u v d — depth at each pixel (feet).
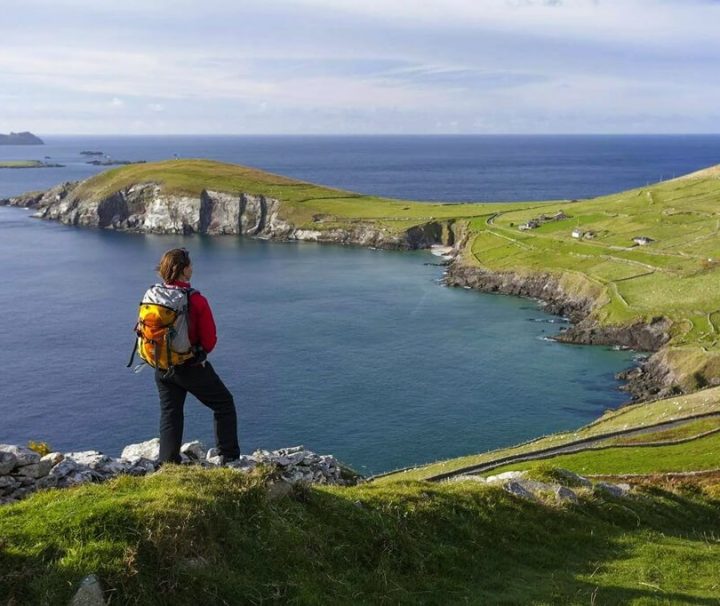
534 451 211.00
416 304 465.47
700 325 369.09
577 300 455.63
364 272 578.25
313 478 64.49
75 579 31.65
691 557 56.75
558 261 523.70
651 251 504.43
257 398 284.82
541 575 48.91
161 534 35.29
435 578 44.52
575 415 279.69
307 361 334.24
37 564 32.17
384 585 41.32
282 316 424.46
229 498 41.06
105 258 616.80
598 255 516.32
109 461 50.55
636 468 179.42
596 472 180.65
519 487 64.39
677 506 74.59
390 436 253.85
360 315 430.61
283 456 64.69
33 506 37.19
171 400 45.83
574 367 340.59
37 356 330.34
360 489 53.52
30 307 428.56
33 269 558.15
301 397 287.28
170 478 41.78
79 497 38.04
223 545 37.91
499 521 55.36
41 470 45.96
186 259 43.75
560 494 65.16
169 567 34.30
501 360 347.77
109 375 304.91
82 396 280.92
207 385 45.73
